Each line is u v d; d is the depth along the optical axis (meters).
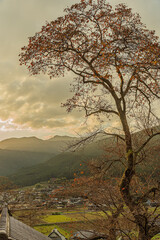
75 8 8.53
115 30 8.28
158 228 6.97
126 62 7.88
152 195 7.32
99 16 8.70
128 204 6.94
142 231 6.56
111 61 8.05
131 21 8.37
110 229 6.34
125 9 8.46
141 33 8.08
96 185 7.07
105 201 6.75
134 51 7.80
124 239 7.04
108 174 8.12
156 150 8.42
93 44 8.37
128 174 7.48
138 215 6.60
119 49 7.82
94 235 6.97
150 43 7.59
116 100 8.66
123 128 8.29
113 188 7.35
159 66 7.67
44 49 8.70
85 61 8.71
